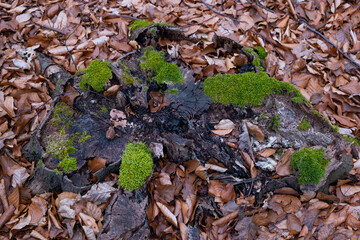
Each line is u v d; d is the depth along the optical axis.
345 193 1.17
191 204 1.12
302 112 1.18
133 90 1.19
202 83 1.20
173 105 1.17
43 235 1.10
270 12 1.58
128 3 1.60
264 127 1.17
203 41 1.39
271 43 1.51
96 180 1.12
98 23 1.53
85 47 1.44
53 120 1.17
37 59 1.41
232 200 1.13
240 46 1.31
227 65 1.28
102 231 1.05
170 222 1.11
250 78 1.20
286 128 1.17
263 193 1.15
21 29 1.50
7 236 1.10
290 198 1.15
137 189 1.10
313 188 1.12
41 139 1.15
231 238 1.11
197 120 1.16
